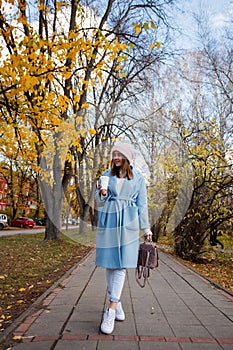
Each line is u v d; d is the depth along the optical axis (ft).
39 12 33.73
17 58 17.22
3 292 17.01
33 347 9.50
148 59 36.83
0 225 107.45
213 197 30.73
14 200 126.82
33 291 17.03
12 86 18.11
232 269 30.58
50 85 25.35
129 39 32.24
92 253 33.35
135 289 17.42
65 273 21.91
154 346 9.68
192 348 9.61
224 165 30.14
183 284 19.11
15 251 35.58
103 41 18.79
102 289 17.03
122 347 9.54
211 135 30.32
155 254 11.28
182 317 12.55
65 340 9.98
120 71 26.66
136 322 11.81
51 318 12.05
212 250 40.24
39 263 27.61
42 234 69.87
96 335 10.41
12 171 112.37
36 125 20.94
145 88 36.50
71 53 18.63
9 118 20.74
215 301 15.15
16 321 11.60
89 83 21.01
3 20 19.11
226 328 11.38
